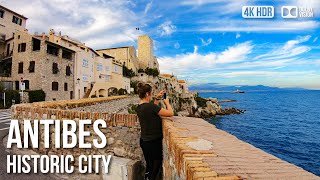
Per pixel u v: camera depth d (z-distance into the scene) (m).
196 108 70.25
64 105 12.41
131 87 65.44
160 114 4.45
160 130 4.54
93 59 49.00
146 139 4.46
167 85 90.75
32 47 36.12
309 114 73.81
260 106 108.62
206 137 3.35
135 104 27.53
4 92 30.66
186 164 2.14
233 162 2.15
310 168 24.91
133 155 6.18
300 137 40.12
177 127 4.11
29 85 35.22
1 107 29.64
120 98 25.36
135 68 79.25
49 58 35.84
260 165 2.08
